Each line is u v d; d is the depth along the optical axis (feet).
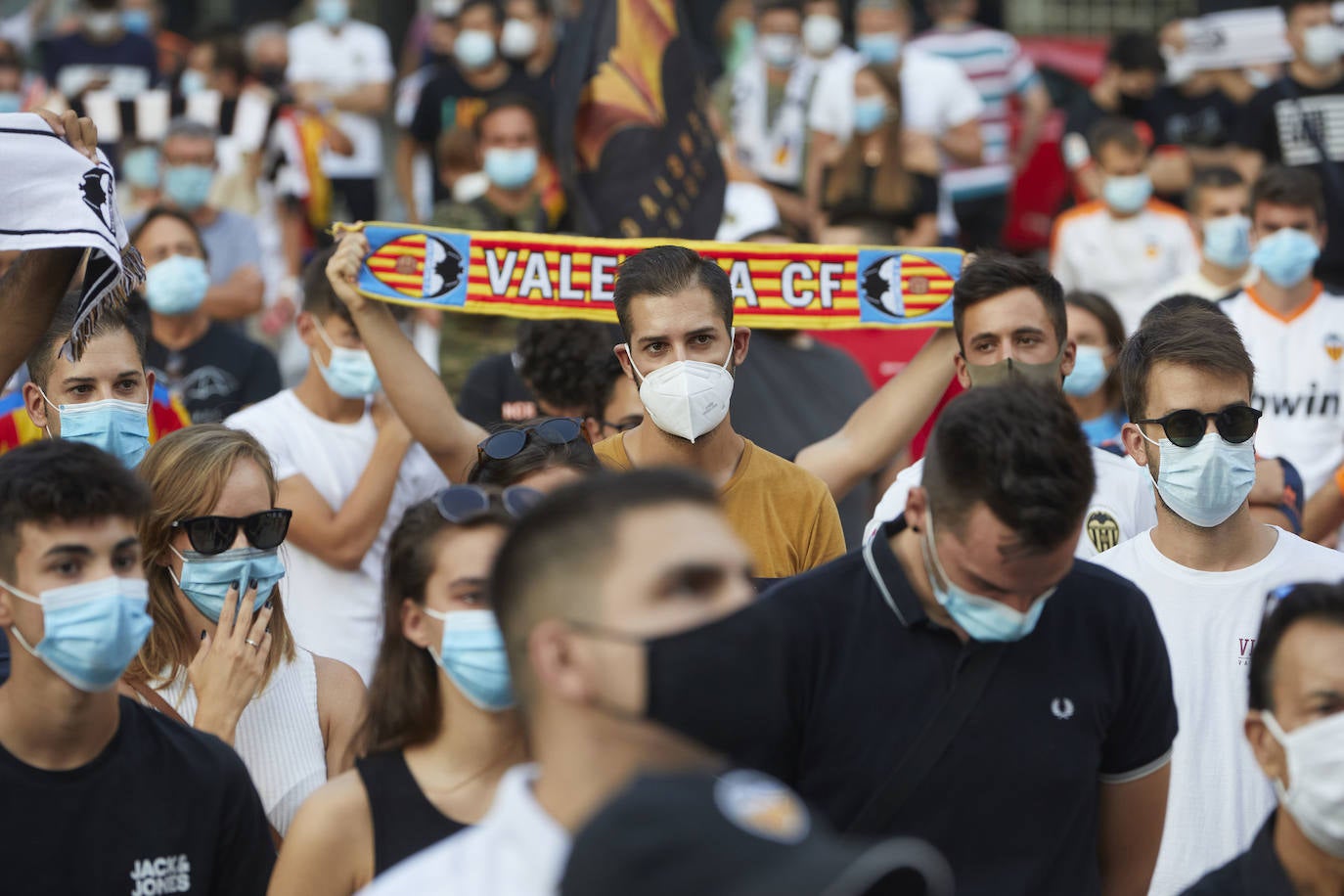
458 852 20.21
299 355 95.55
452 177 87.61
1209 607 38.19
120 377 42.22
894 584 28.81
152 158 90.17
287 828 36.06
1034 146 110.42
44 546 28.45
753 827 15.24
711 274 41.14
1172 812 37.58
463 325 64.39
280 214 97.91
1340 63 90.99
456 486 31.94
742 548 20.51
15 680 29.12
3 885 28.73
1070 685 28.86
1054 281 43.73
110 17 112.78
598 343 50.90
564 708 20.17
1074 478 26.58
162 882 29.63
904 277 46.62
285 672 37.45
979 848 28.37
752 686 20.30
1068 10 137.08
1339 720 26.30
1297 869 27.55
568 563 20.04
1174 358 37.88
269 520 37.14
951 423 27.32
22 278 36.06
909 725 28.48
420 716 30.91
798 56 100.17
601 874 15.03
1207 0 122.52
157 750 30.19
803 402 55.88
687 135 55.11
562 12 121.80
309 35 114.21
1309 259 62.44
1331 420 63.72
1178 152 94.79
